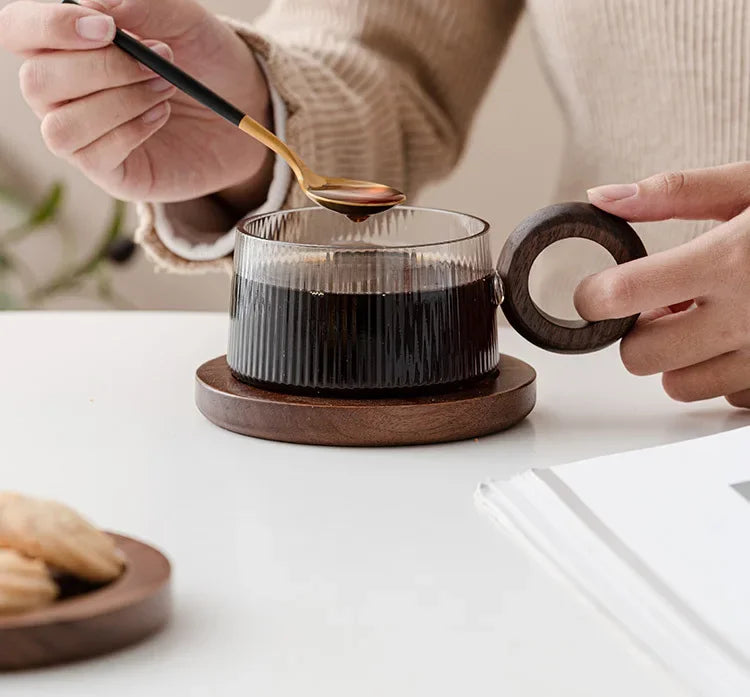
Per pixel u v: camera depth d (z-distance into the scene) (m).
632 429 0.76
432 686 0.59
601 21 1.02
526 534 0.66
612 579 0.63
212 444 0.74
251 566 0.65
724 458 0.69
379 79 1.02
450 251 0.75
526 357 0.85
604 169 1.06
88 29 0.79
